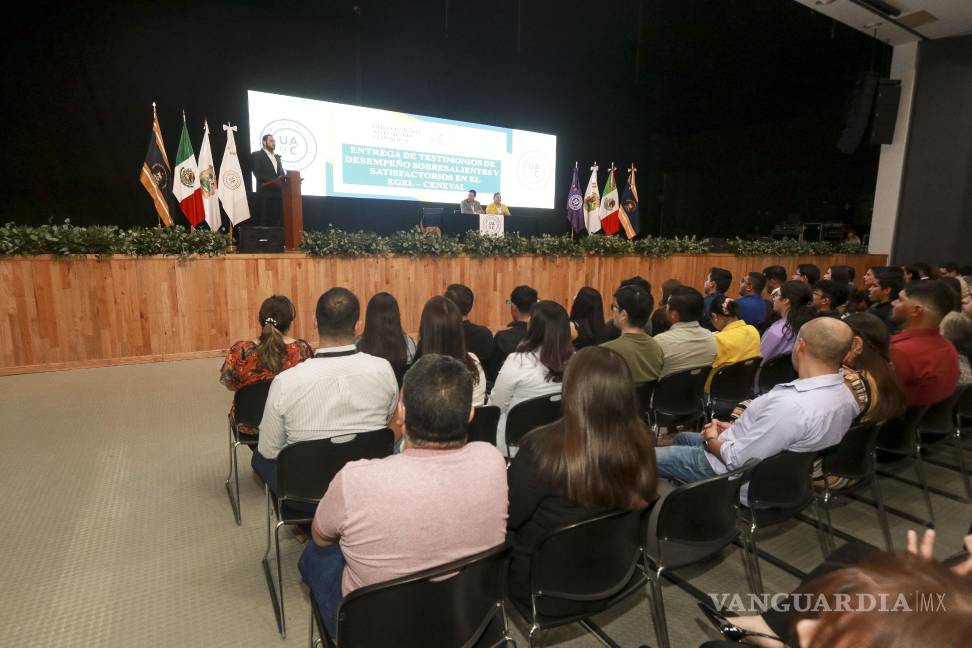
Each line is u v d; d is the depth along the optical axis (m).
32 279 4.23
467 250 5.90
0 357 4.21
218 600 1.85
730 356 3.09
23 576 1.92
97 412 3.51
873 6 6.84
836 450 1.97
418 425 1.17
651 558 1.64
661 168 11.73
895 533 2.39
